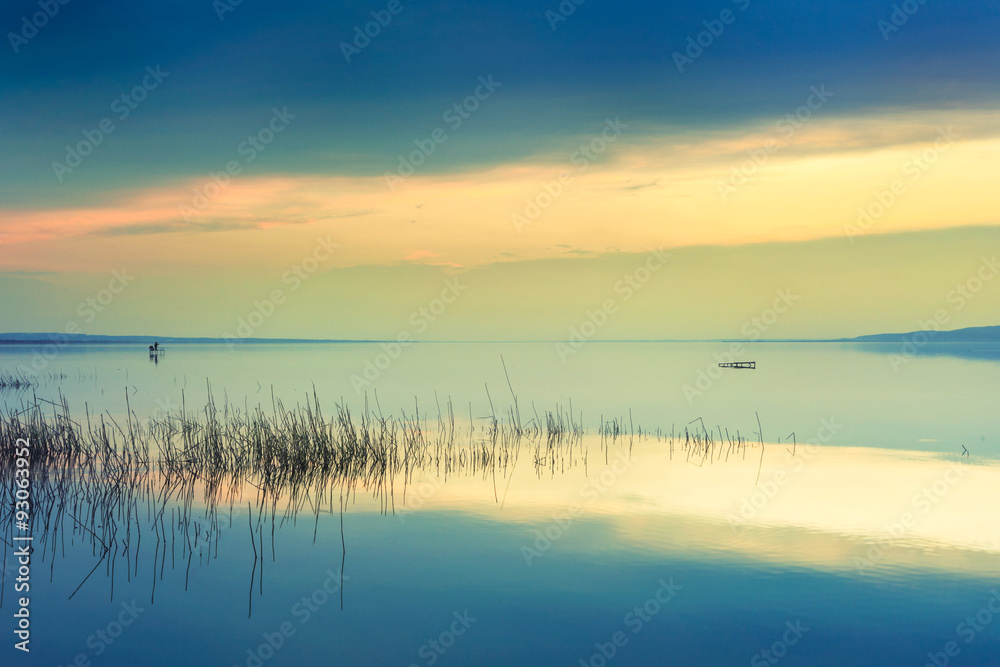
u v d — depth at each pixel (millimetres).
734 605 8445
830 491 13984
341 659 7160
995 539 10828
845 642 7449
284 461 16109
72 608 8383
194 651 7316
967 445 19656
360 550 10414
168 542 10719
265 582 9195
